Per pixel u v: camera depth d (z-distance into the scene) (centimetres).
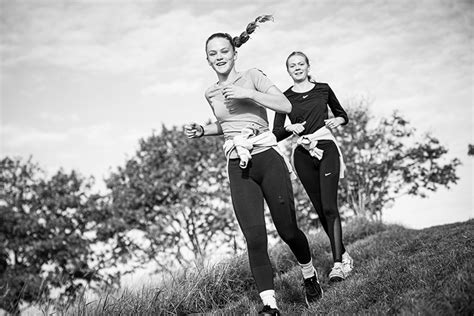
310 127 521
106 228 2480
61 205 2542
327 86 538
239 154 362
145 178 2594
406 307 294
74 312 449
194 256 639
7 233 2455
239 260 547
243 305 443
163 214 2538
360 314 318
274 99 364
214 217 2500
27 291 2034
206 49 389
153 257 2461
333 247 480
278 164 371
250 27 387
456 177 2302
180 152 2627
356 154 2280
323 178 501
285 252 618
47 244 2358
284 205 369
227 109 383
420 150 2316
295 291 465
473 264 320
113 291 496
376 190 2306
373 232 840
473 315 270
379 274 399
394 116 2292
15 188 2595
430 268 354
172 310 448
